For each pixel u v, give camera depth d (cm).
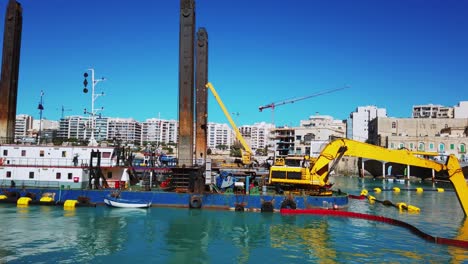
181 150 4412
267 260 2512
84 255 2555
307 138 14088
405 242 2967
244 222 3597
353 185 8756
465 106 15188
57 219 3569
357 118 18350
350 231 3319
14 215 3709
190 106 4406
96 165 4503
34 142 5122
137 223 3484
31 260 2425
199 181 4234
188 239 2997
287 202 4022
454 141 11838
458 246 2870
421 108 17262
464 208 3969
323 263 2453
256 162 6831
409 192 7056
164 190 4394
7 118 4678
